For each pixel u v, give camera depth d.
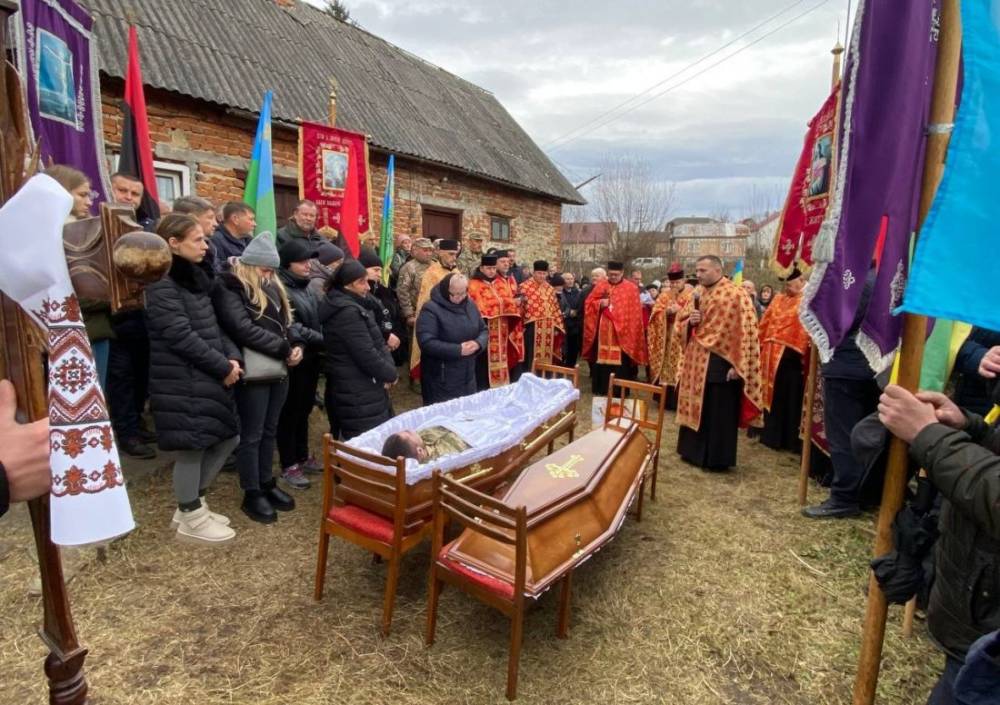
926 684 2.59
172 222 2.99
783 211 4.56
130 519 0.99
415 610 2.99
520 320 6.96
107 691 2.38
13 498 0.93
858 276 2.09
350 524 2.87
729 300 4.80
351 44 10.68
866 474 2.03
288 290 4.27
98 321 3.68
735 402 4.99
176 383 3.14
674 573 3.43
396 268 7.37
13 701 2.32
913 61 1.89
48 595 1.21
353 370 4.02
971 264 1.37
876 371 2.05
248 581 3.16
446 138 10.29
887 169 1.99
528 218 12.21
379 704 2.38
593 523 2.91
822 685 2.58
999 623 1.38
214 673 2.51
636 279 9.54
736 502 4.48
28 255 0.90
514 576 2.48
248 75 7.24
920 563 1.70
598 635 2.87
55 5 3.22
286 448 4.34
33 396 1.00
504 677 2.56
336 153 6.06
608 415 4.29
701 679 2.60
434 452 3.38
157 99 6.07
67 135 3.36
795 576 3.43
